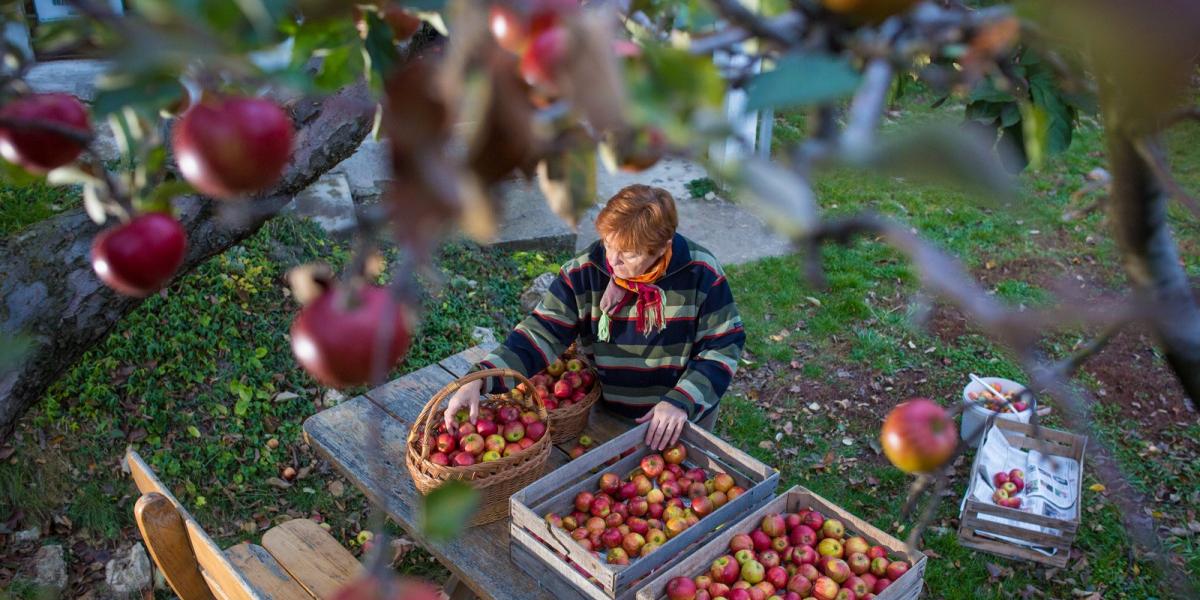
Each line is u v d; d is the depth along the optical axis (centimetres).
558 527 262
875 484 496
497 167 50
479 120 50
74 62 504
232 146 74
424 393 356
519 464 289
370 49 70
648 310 328
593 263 339
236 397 492
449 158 50
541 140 50
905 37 51
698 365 332
